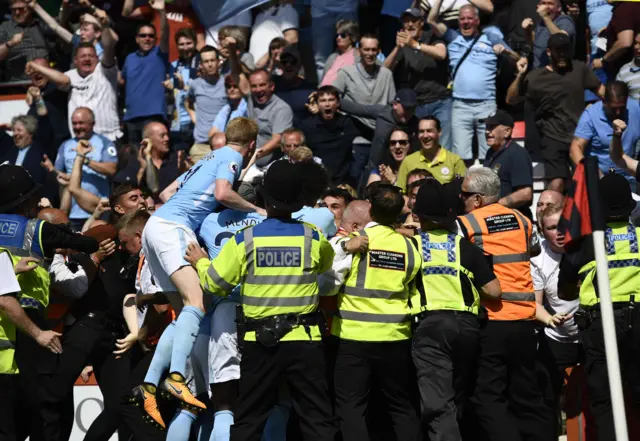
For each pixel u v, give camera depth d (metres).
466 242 27.20
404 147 40.47
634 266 27.75
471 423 29.05
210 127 45.56
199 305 26.59
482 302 27.69
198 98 45.66
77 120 44.19
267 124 43.22
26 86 52.62
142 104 47.78
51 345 28.47
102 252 30.41
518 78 42.09
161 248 27.00
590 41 46.25
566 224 26.59
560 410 32.91
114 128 49.03
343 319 26.77
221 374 26.94
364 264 26.73
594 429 29.67
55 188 46.62
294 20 48.75
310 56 49.50
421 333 26.69
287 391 27.64
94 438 30.61
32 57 52.69
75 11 54.25
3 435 28.55
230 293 26.75
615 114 38.56
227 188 27.11
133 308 30.47
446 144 44.09
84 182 43.72
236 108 44.69
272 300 25.42
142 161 42.78
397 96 41.19
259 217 27.88
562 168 41.12
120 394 30.33
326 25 48.53
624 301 27.62
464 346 26.62
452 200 27.12
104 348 30.53
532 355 27.94
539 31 43.62
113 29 52.81
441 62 43.94
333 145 42.72
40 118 49.00
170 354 27.28
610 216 28.02
